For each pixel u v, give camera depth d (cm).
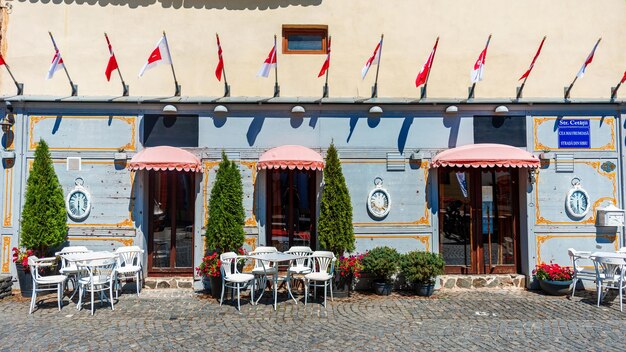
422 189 925
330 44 895
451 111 917
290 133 923
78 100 893
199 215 905
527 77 944
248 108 920
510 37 940
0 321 685
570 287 858
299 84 934
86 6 927
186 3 934
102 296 772
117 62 923
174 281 892
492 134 934
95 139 903
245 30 936
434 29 945
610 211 902
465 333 636
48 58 920
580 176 932
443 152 898
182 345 589
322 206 858
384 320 696
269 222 931
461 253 939
